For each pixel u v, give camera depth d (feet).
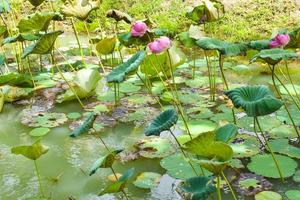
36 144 8.42
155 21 21.54
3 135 12.59
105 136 12.17
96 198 9.40
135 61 11.27
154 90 15.02
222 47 11.01
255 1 21.18
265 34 18.84
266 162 10.08
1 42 18.03
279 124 11.85
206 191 7.18
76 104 14.48
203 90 14.73
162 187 9.57
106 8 23.75
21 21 14.87
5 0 18.13
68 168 10.67
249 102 8.31
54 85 16.02
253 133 11.51
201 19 14.73
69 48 20.44
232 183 9.46
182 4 22.77
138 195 9.36
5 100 14.85
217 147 7.15
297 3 20.43
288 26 18.92
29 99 15.03
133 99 14.34
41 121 13.16
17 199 9.49
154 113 13.25
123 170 10.39
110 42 15.11
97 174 10.34
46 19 14.90
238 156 10.39
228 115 12.57
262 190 9.16
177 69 16.80
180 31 20.68
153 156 10.76
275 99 8.21
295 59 16.70
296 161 10.27
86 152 11.39
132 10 23.02
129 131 12.36
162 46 10.60
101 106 13.94
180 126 12.25
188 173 9.86
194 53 18.98
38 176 9.53
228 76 15.83
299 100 12.88
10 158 11.32
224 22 20.10
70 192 9.68
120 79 10.88
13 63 18.98
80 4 15.64
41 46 13.29
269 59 10.25
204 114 12.81
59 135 12.38
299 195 8.86
